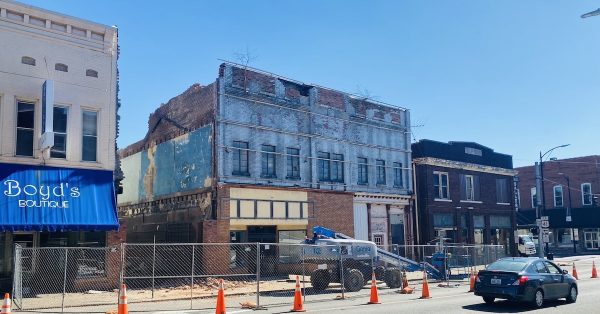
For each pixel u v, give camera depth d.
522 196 69.06
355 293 20.30
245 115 27.36
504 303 16.92
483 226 42.03
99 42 21.62
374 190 33.66
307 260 21.25
